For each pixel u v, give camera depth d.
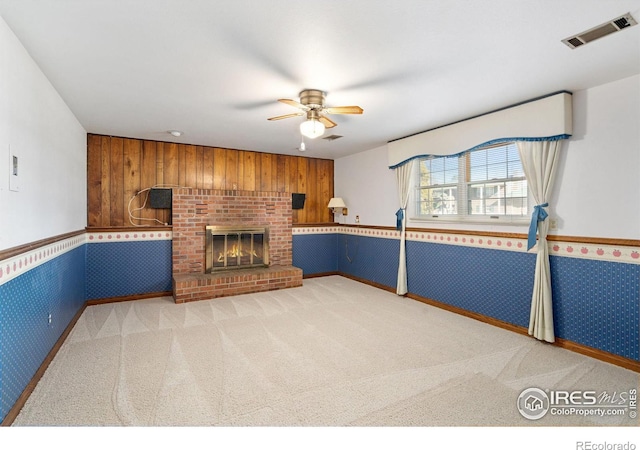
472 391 2.26
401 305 4.38
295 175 6.11
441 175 4.32
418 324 3.62
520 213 3.41
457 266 4.05
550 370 2.57
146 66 2.41
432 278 4.39
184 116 3.64
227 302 4.44
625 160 2.65
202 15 1.79
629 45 2.12
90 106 3.29
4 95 1.82
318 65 2.40
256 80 2.66
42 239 2.47
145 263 4.70
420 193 4.66
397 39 2.04
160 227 4.78
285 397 2.17
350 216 6.12
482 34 1.99
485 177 3.74
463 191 4.01
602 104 2.77
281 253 5.73
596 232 2.82
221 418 1.94
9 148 1.88
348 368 2.58
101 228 4.38
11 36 1.92
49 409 2.01
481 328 3.52
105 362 2.65
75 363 2.63
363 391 2.25
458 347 3.00
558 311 3.06
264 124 3.95
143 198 4.75
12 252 1.88
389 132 4.39
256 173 5.68
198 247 4.98
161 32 1.96
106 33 1.96
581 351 2.89
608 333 2.74
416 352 2.88
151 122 3.87
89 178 4.39
